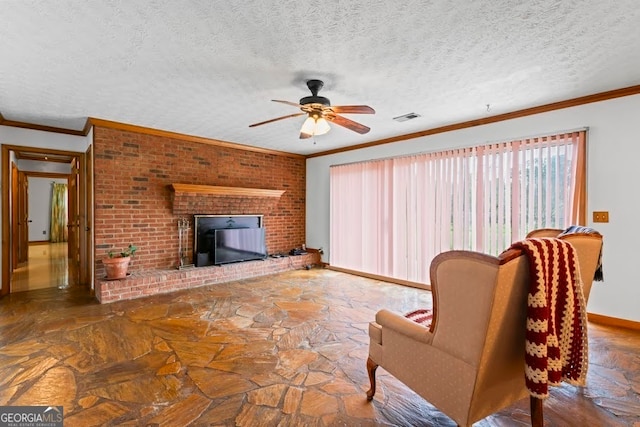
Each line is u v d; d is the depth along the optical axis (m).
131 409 1.81
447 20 1.90
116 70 2.58
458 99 3.28
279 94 3.12
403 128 4.40
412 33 2.04
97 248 4.03
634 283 2.99
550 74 2.68
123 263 3.99
